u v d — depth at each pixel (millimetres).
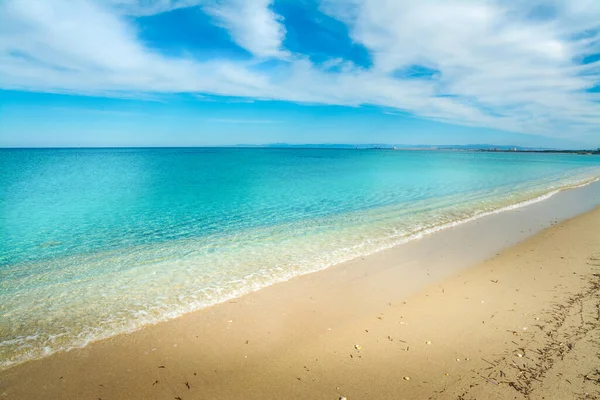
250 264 9758
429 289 7887
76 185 29453
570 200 20750
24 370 5059
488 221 14961
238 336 5973
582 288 7598
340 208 18703
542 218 15430
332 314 6746
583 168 56500
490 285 8016
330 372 4953
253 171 47812
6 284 8445
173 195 23547
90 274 9086
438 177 37938
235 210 18141
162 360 5293
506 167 58750
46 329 6273
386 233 13102
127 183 31125
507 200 20891
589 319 6125
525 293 7480
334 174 42406
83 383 4750
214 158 97812
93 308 7117
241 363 5203
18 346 5715
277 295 7668
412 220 15375
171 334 6059
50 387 4664
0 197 22422
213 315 6766
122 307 7152
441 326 6180
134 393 4547
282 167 57688
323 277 8719
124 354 5457
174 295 7734
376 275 8828
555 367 4809
